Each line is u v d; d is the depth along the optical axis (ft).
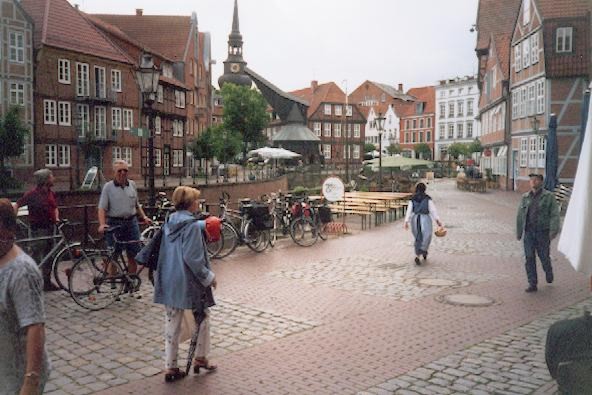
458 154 276.00
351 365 20.77
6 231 10.66
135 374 19.88
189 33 191.62
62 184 114.83
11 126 91.81
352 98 409.49
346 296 31.81
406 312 28.32
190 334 19.57
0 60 116.16
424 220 42.50
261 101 201.67
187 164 185.78
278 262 43.01
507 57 156.46
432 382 19.04
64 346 22.82
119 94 144.25
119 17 195.11
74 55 131.34
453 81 342.85
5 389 10.50
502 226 67.92
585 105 25.86
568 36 123.24
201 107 206.08
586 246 12.39
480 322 26.40
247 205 48.14
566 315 27.48
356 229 66.69
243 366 20.75
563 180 122.93
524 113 139.54
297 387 18.71
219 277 37.17
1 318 10.49
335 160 302.66
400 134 379.76
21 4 128.77
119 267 29.68
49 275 31.96
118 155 144.25
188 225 19.48
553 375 15.02
